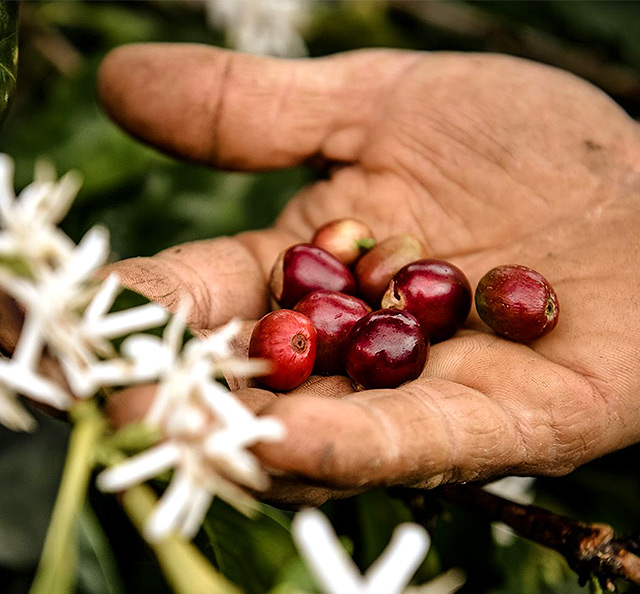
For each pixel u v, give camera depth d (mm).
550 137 189
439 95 205
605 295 159
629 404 144
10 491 158
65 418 110
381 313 144
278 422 99
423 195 198
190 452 90
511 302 151
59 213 96
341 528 180
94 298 97
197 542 112
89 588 131
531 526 139
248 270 177
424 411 115
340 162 215
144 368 93
